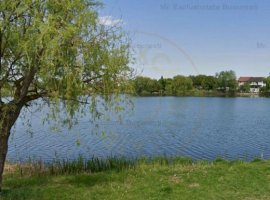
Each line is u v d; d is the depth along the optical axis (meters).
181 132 32.22
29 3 8.66
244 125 39.03
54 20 8.73
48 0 8.84
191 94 101.88
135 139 27.22
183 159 15.38
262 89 145.12
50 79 9.12
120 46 10.19
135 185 10.96
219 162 14.64
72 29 8.66
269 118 47.59
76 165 14.21
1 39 9.09
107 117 10.42
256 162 14.15
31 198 9.76
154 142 26.03
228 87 127.75
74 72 9.20
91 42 9.59
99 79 10.12
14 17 8.94
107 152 21.80
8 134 9.92
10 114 9.79
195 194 9.98
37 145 24.30
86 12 9.28
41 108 10.36
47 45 8.44
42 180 11.95
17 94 9.77
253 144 25.98
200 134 30.94
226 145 25.42
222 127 36.69
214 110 61.22
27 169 14.34
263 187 10.59
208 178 11.62
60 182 11.62
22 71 9.62
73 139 26.45
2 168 10.03
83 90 9.81
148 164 14.39
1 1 8.68
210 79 117.62
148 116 46.75
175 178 11.73
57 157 19.61
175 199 9.59
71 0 9.14
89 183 11.35
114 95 10.25
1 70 9.41
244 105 76.50
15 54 9.29
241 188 10.53
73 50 9.12
